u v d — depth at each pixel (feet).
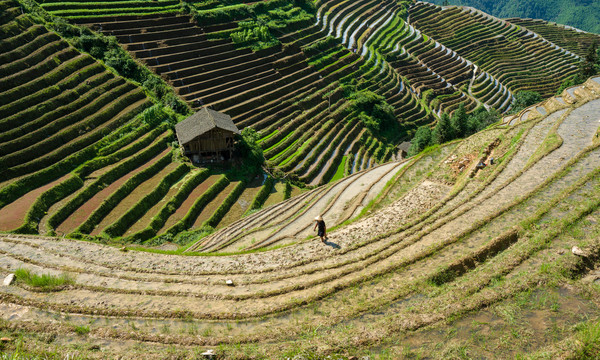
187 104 211.20
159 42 234.17
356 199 109.40
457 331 40.40
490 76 392.47
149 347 43.32
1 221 126.11
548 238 53.36
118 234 135.95
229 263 70.28
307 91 260.62
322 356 38.42
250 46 267.80
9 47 182.09
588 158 80.28
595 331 35.99
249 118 219.61
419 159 127.03
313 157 211.20
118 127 180.45
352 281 54.65
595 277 46.26
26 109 164.14
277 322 48.78
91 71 197.06
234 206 167.12
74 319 50.14
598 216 57.57
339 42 335.26
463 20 485.15
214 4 283.38
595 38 485.56
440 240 62.69
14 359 36.86
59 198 142.51
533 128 114.42
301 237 91.40
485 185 81.05
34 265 64.90
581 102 128.36
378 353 38.83
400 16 451.94
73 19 222.48
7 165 144.15
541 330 39.14
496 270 49.39
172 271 65.98
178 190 162.40
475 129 178.09
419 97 331.36
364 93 276.82
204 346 42.96
